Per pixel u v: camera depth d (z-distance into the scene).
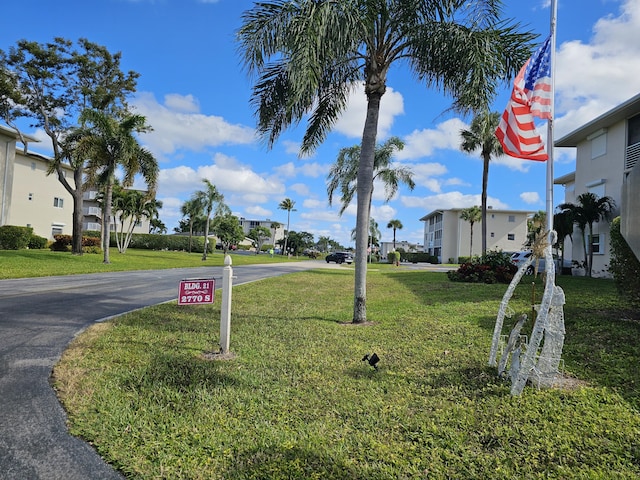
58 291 11.07
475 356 5.42
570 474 2.75
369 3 7.06
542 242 4.59
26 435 3.18
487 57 6.95
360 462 2.90
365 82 8.45
